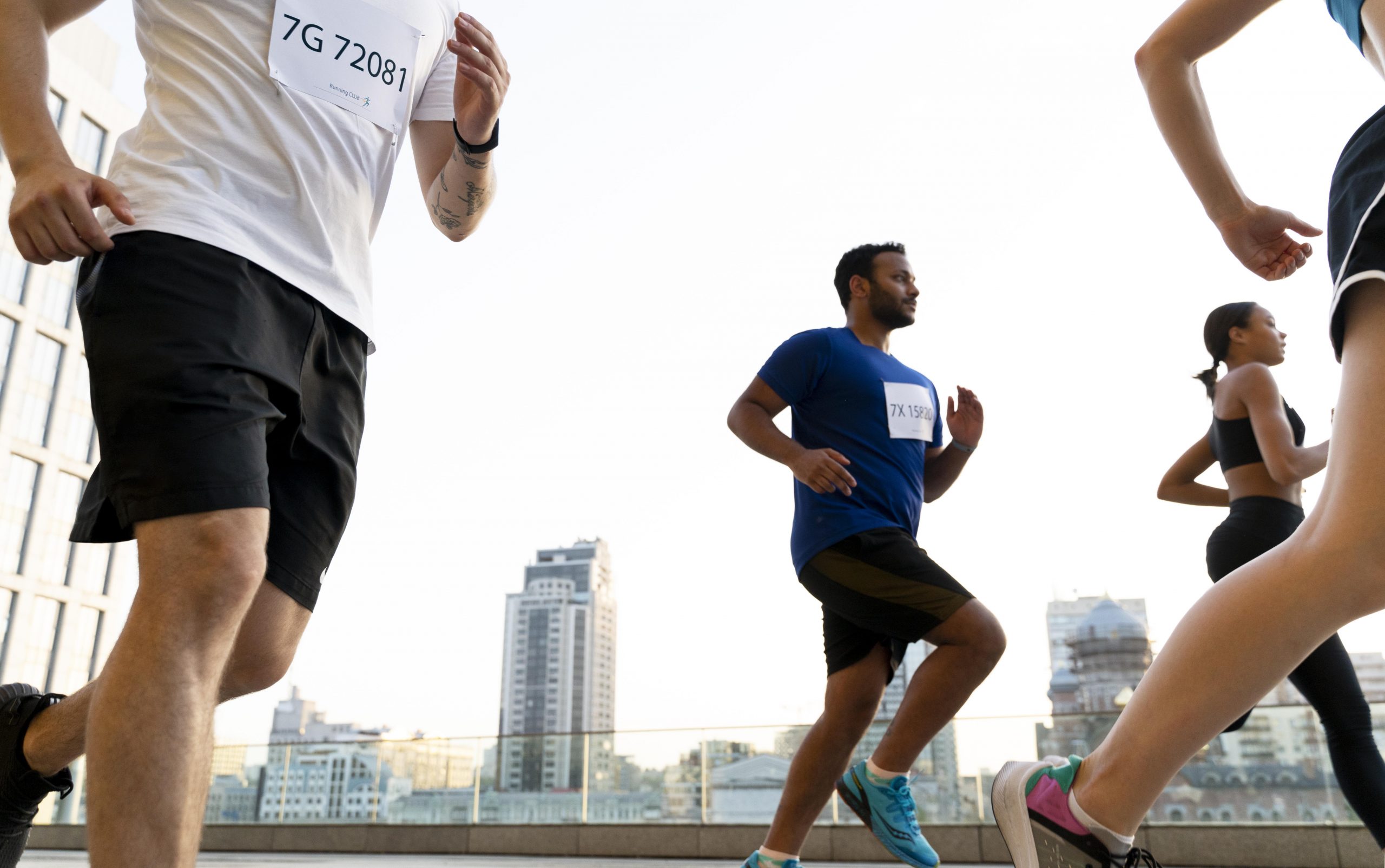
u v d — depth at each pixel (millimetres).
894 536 2553
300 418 1436
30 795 1664
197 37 1468
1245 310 2971
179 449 1174
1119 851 1294
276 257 1406
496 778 7996
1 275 37250
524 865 5691
